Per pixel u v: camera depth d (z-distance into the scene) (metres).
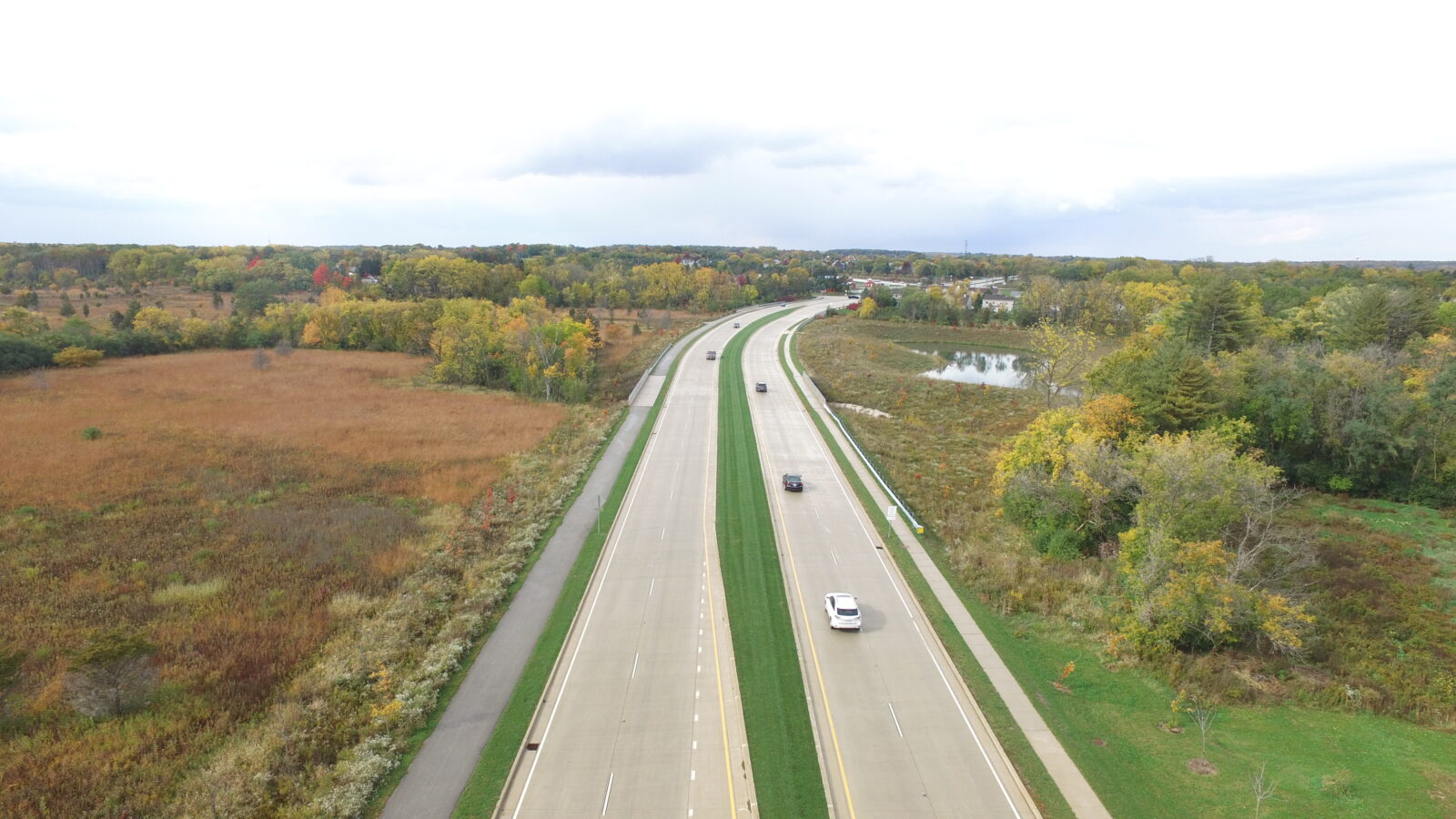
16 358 95.19
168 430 67.81
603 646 33.62
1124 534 38.06
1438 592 39.44
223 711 29.02
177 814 23.81
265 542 44.19
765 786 25.06
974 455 66.56
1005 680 31.72
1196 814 24.28
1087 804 24.62
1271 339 80.88
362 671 31.30
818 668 32.28
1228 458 39.59
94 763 25.75
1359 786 25.61
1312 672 32.88
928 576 41.22
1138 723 29.19
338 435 67.88
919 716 29.19
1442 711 30.19
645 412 77.50
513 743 27.08
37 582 38.50
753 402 82.94
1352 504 53.38
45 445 61.44
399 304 130.38
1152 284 150.88
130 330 115.62
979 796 24.97
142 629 34.53
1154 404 54.91
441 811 23.89
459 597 38.09
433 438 67.62
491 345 95.88
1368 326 77.94
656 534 46.16
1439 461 53.22
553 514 49.31
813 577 40.94
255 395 85.06
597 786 24.97
